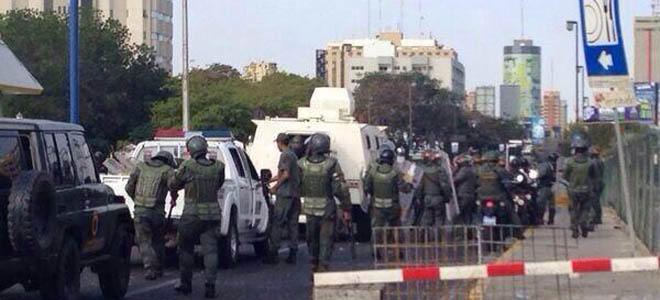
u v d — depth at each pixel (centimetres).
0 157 1095
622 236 2492
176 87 6088
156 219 1591
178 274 1725
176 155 1952
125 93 5491
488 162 2244
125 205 1462
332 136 2588
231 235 1823
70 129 1294
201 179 1423
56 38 5300
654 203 1906
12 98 4931
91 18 5562
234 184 1833
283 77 7119
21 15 5484
